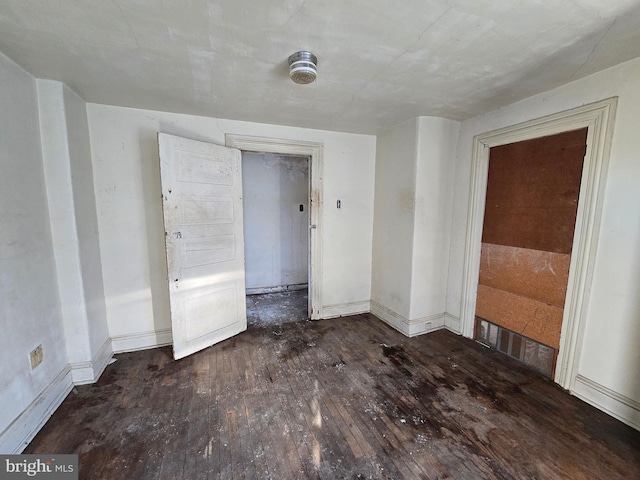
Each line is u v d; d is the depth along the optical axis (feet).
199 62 5.80
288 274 15.72
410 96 7.65
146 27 4.66
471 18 4.42
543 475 4.92
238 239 10.07
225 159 9.39
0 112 5.32
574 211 6.95
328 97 7.70
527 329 8.19
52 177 6.73
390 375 7.82
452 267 10.47
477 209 9.45
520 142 8.16
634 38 4.95
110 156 8.35
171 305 8.29
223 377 7.71
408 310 10.18
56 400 6.49
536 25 4.59
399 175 10.41
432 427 5.98
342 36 4.90
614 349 6.28
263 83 6.81
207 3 4.08
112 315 8.80
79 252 7.13
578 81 6.65
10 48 5.23
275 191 14.99
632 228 5.94
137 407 6.54
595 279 6.57
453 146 10.03
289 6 4.14
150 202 8.89
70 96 7.04
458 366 8.27
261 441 5.61
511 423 6.08
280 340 9.89
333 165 11.25
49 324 6.50
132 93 7.39
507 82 6.79
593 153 6.45
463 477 4.89
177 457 5.24
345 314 12.16
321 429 5.93
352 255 12.01
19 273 5.63
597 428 5.94
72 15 4.33
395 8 4.19
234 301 10.13
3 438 4.99
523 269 8.23
